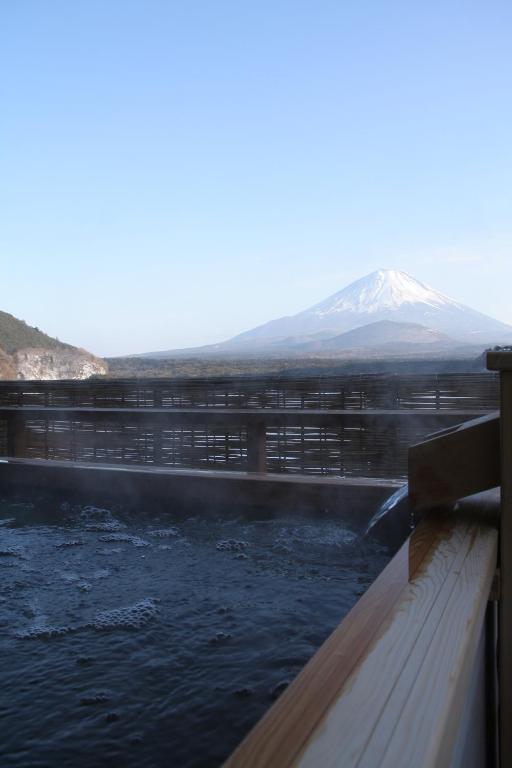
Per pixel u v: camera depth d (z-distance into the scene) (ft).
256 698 5.87
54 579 8.96
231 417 15.34
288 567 9.28
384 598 2.92
